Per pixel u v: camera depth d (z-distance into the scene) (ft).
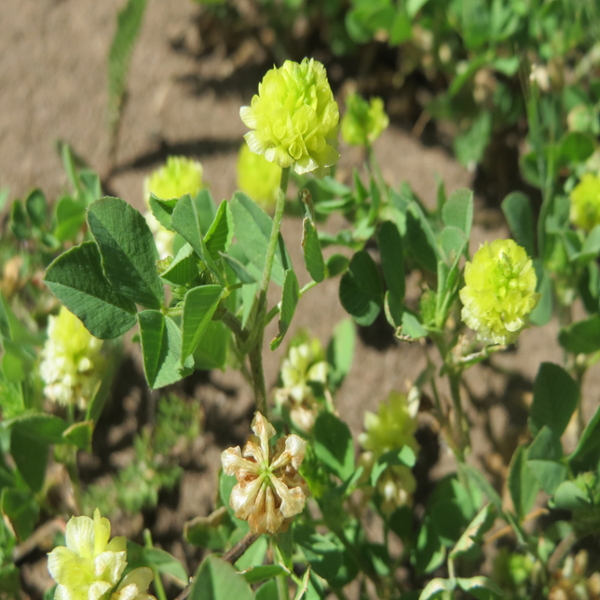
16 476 0.62
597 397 0.75
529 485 0.56
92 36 0.96
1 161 0.87
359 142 0.69
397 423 0.61
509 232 0.83
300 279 0.79
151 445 0.72
